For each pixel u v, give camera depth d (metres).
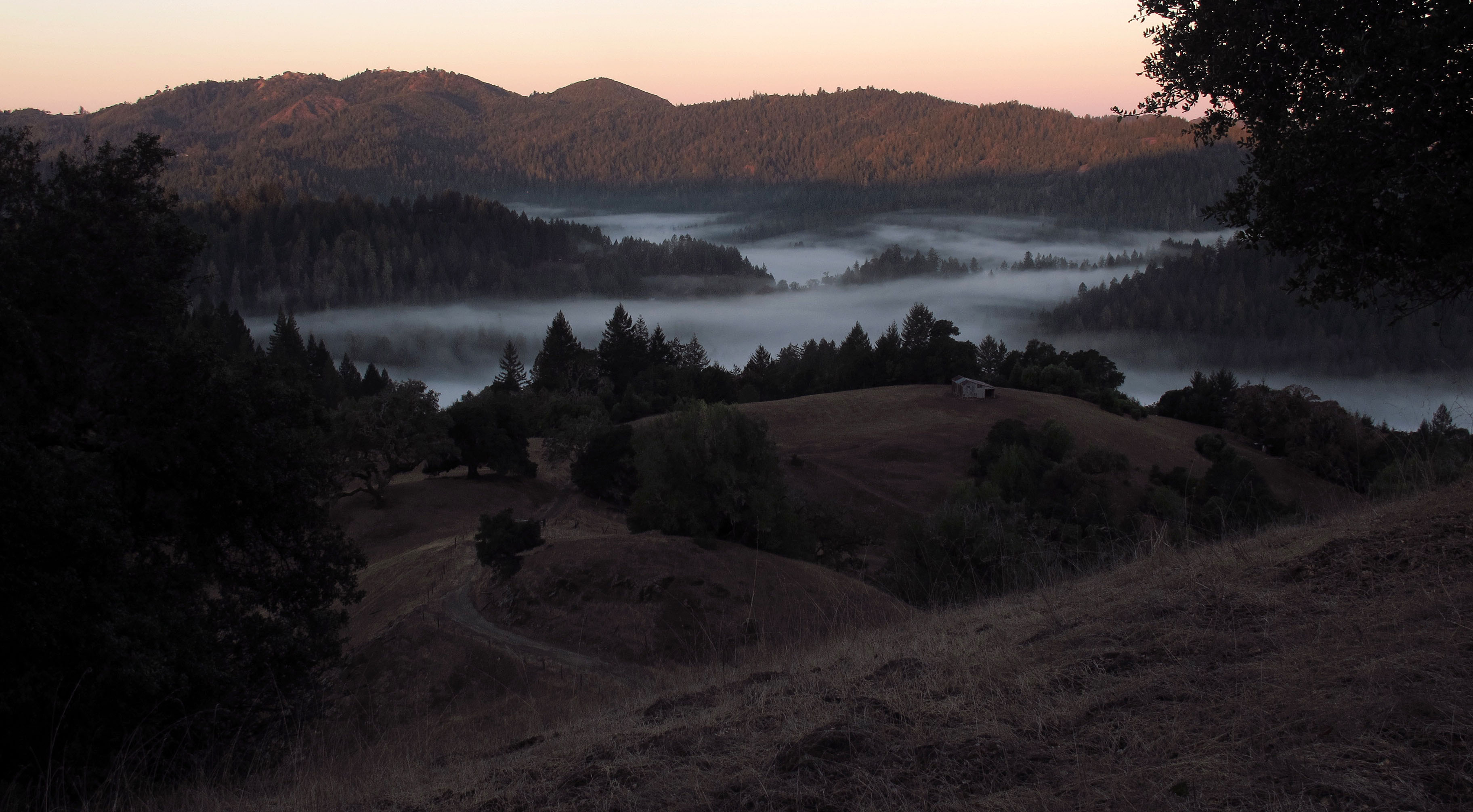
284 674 12.59
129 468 12.00
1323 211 6.87
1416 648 3.28
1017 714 3.62
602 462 58.53
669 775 3.75
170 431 11.80
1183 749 2.98
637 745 4.42
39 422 11.06
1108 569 7.14
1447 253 6.49
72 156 12.27
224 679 10.45
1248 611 4.29
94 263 11.65
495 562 30.12
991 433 69.56
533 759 4.69
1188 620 4.39
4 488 9.26
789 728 4.03
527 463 63.66
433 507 55.06
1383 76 6.38
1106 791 2.77
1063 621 5.08
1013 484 49.88
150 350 11.73
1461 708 2.77
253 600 13.45
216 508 12.97
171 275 13.16
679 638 21.83
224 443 12.49
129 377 11.82
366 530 51.31
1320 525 6.20
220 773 6.74
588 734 5.11
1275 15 7.27
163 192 13.07
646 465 33.44
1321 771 2.61
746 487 33.00
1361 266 7.27
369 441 53.53
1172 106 8.34
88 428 12.18
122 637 9.34
